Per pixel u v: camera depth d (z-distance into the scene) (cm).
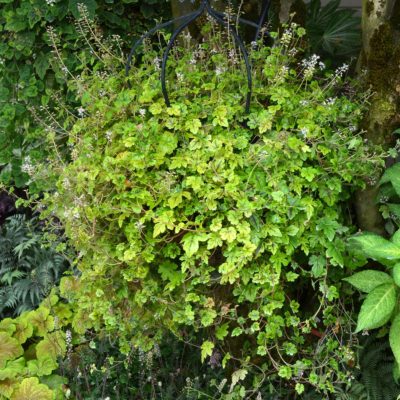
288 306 268
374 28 257
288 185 227
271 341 250
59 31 354
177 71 250
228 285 241
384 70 258
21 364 300
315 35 349
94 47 360
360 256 242
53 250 357
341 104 256
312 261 230
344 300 254
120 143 232
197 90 238
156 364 291
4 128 382
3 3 381
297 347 256
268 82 249
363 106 257
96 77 270
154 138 227
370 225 268
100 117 245
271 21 300
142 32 376
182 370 287
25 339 312
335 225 226
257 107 238
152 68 266
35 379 284
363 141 253
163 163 227
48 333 315
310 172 220
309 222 227
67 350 301
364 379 272
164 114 233
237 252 211
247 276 220
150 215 215
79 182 232
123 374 285
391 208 253
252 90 238
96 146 245
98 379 288
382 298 220
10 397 281
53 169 273
